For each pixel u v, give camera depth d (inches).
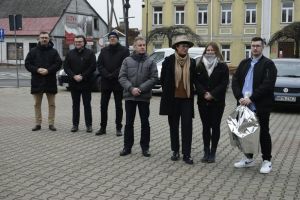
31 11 2124.8
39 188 217.0
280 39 1566.2
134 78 286.0
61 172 245.6
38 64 366.0
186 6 1743.4
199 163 269.0
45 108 512.7
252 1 1675.7
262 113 246.4
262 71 245.6
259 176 241.6
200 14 1739.7
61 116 458.0
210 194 210.5
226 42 1713.8
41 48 367.9
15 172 244.8
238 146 251.0
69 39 1579.7
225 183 228.4
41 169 251.3
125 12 803.4
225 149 308.0
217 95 261.9
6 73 1350.9
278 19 1652.3
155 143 327.0
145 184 225.3
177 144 274.4
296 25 1481.3
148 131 286.8
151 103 594.9
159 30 1615.4
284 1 1644.9
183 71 264.7
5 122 418.3
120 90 347.3
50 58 368.2
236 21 1697.8
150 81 283.4
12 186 219.8
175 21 1766.7
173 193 211.6
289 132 382.9
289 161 275.7
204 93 262.4
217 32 1720.0
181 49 264.4
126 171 249.3
